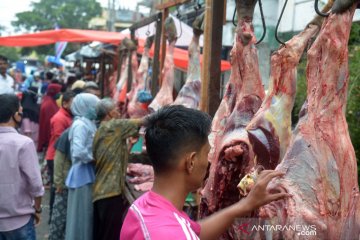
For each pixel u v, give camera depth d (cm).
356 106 400
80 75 1530
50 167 621
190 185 165
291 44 236
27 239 347
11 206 336
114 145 442
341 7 204
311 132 211
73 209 458
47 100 836
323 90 212
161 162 161
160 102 482
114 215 445
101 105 463
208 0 351
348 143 212
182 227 152
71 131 464
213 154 270
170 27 492
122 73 789
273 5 650
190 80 430
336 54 207
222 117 285
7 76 884
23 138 343
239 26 276
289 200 202
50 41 810
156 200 159
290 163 211
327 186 206
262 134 230
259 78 273
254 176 199
